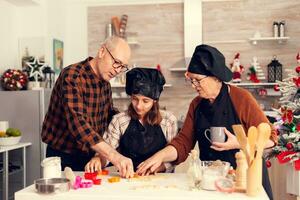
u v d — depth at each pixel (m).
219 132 1.71
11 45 4.70
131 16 5.55
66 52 5.57
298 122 2.63
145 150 2.12
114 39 2.11
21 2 4.66
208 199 1.39
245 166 1.51
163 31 5.50
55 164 1.67
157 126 2.13
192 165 1.64
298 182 2.62
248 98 1.90
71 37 5.63
